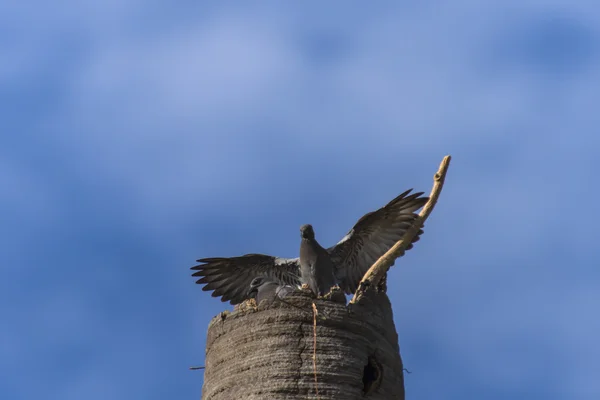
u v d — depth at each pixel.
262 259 36.16
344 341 30.56
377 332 31.72
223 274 36.75
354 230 35.28
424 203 35.22
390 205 34.78
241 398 30.03
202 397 31.97
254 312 31.34
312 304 30.94
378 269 33.62
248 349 30.77
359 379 30.30
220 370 31.20
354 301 31.73
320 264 34.81
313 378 29.78
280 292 32.03
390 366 31.73
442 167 35.38
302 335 30.47
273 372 29.94
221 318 32.06
